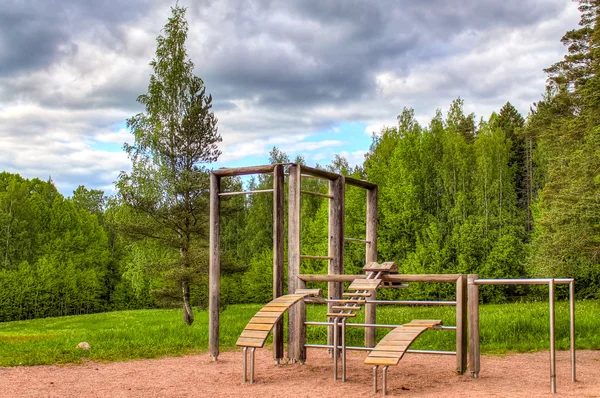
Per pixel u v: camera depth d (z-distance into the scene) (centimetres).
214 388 733
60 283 4612
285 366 919
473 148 4619
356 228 3691
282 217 961
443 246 3919
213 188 1031
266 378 805
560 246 2325
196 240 2211
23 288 4375
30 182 5944
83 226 5184
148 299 5041
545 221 2439
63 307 4750
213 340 1007
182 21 2419
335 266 1008
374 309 1062
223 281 3250
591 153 2250
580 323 1361
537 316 1529
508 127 5716
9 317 4294
